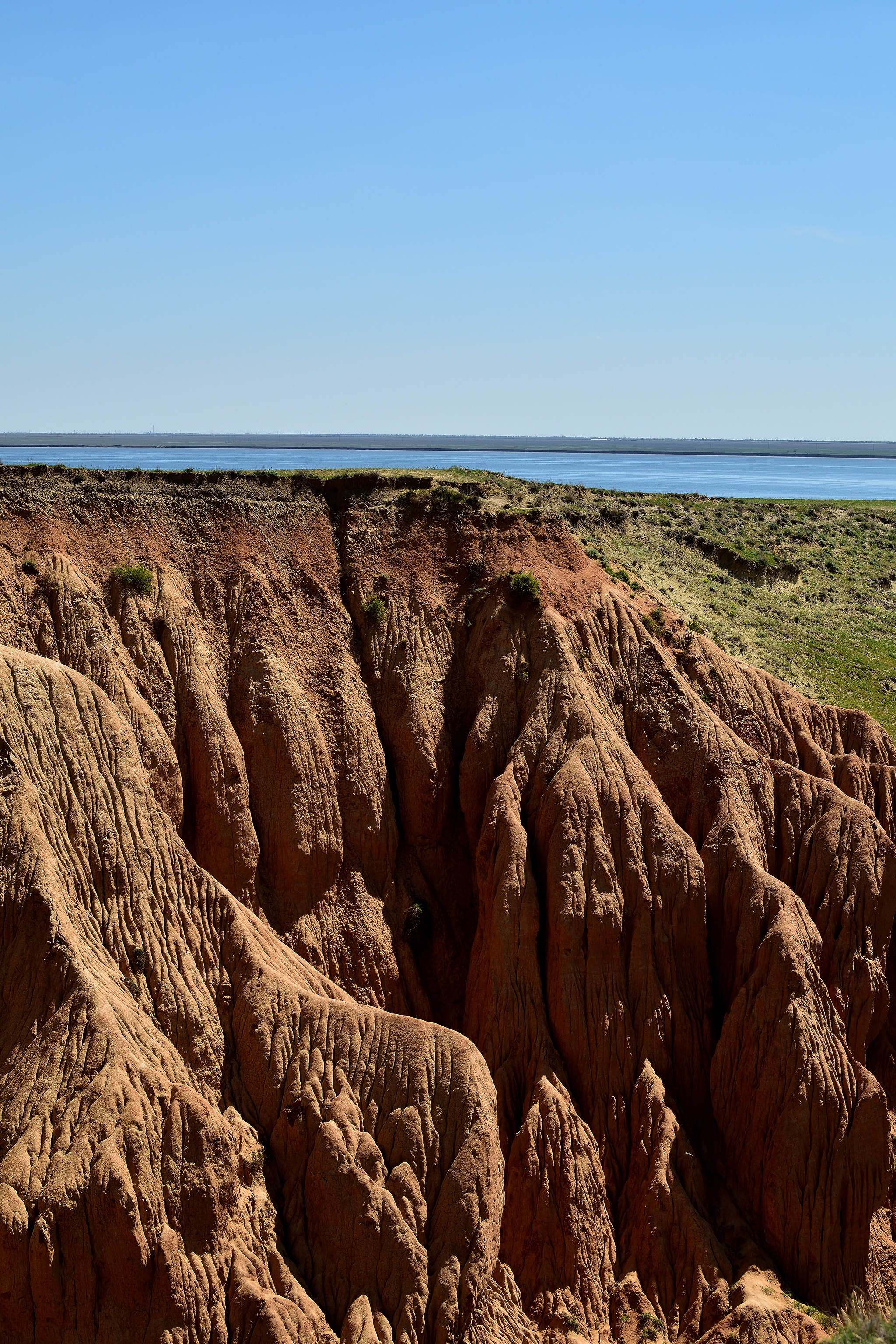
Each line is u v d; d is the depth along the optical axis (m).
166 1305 22.45
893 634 60.38
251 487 40.88
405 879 36.56
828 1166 30.16
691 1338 27.59
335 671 37.94
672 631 42.75
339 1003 28.69
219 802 33.16
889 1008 36.06
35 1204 22.53
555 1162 29.09
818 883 35.91
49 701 29.08
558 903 32.75
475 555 42.03
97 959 26.72
